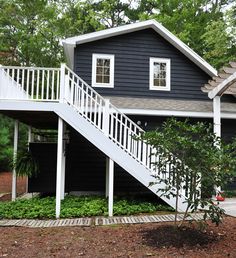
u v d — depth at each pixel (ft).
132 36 39.11
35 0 69.87
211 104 37.40
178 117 34.47
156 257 14.67
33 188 32.68
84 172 34.27
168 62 39.68
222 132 35.76
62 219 22.80
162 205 26.43
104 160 34.58
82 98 25.49
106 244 16.70
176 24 64.90
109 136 25.57
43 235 18.58
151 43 39.50
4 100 24.66
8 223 21.29
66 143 32.71
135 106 32.86
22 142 59.62
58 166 24.38
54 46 70.18
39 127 40.24
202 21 67.10
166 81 39.45
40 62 68.69
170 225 20.18
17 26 69.72
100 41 38.37
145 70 39.01
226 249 15.75
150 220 21.83
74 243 16.97
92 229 19.80
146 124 34.19
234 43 53.36
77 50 37.88
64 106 24.89
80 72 37.58
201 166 17.34
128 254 15.12
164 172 19.12
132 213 24.38
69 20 71.26
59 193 23.88
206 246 16.17
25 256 15.02
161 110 32.81
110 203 24.00
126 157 24.98
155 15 66.18
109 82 38.09
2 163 60.80
